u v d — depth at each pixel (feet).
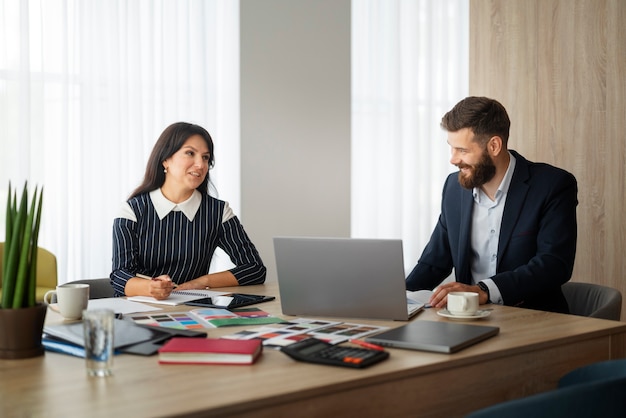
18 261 5.65
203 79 15.81
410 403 5.27
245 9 15.61
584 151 14.61
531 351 6.06
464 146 9.28
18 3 14.32
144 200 9.86
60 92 14.83
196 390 4.64
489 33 16.25
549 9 15.11
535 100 15.42
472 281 9.93
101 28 15.05
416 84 18.57
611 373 5.72
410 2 18.54
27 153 14.39
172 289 8.87
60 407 4.31
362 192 18.15
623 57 13.97
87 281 9.73
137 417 4.12
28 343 5.60
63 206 14.76
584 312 9.24
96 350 4.99
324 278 7.20
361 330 6.53
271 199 16.06
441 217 10.24
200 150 9.84
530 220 9.28
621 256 14.07
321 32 16.48
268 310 7.73
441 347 5.66
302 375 5.00
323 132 16.60
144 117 15.56
